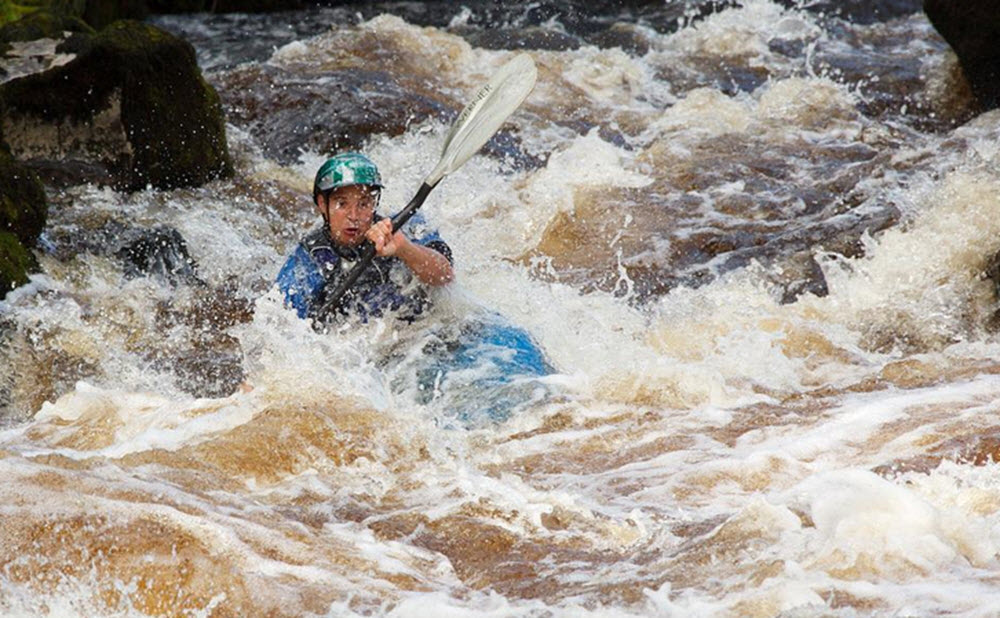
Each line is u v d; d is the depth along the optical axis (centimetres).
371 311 2170
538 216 3256
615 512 1603
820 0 5175
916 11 5191
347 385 1981
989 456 1700
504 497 1628
